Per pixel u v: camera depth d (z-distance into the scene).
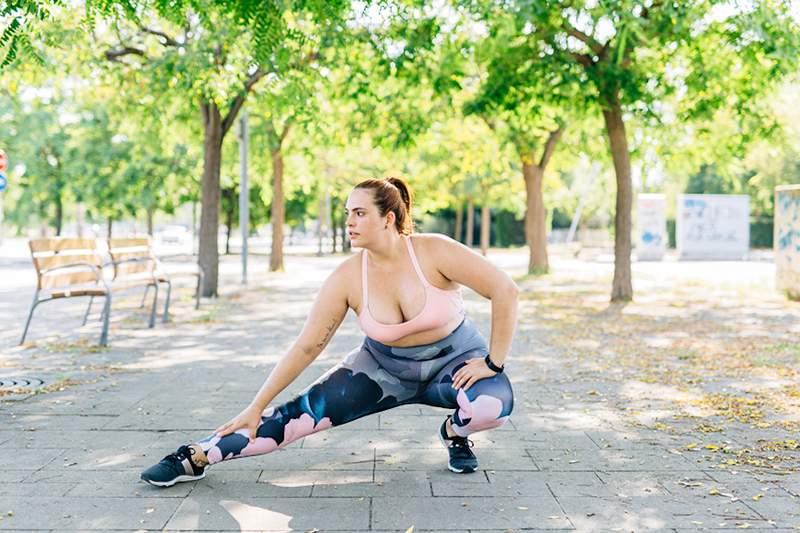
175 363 7.58
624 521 3.32
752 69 13.10
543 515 3.39
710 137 16.84
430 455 4.38
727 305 13.84
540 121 16.53
